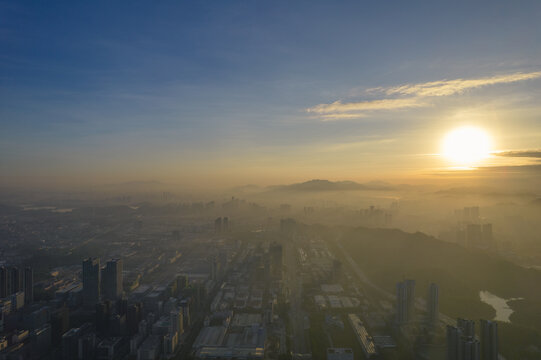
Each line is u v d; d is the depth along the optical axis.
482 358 159.12
